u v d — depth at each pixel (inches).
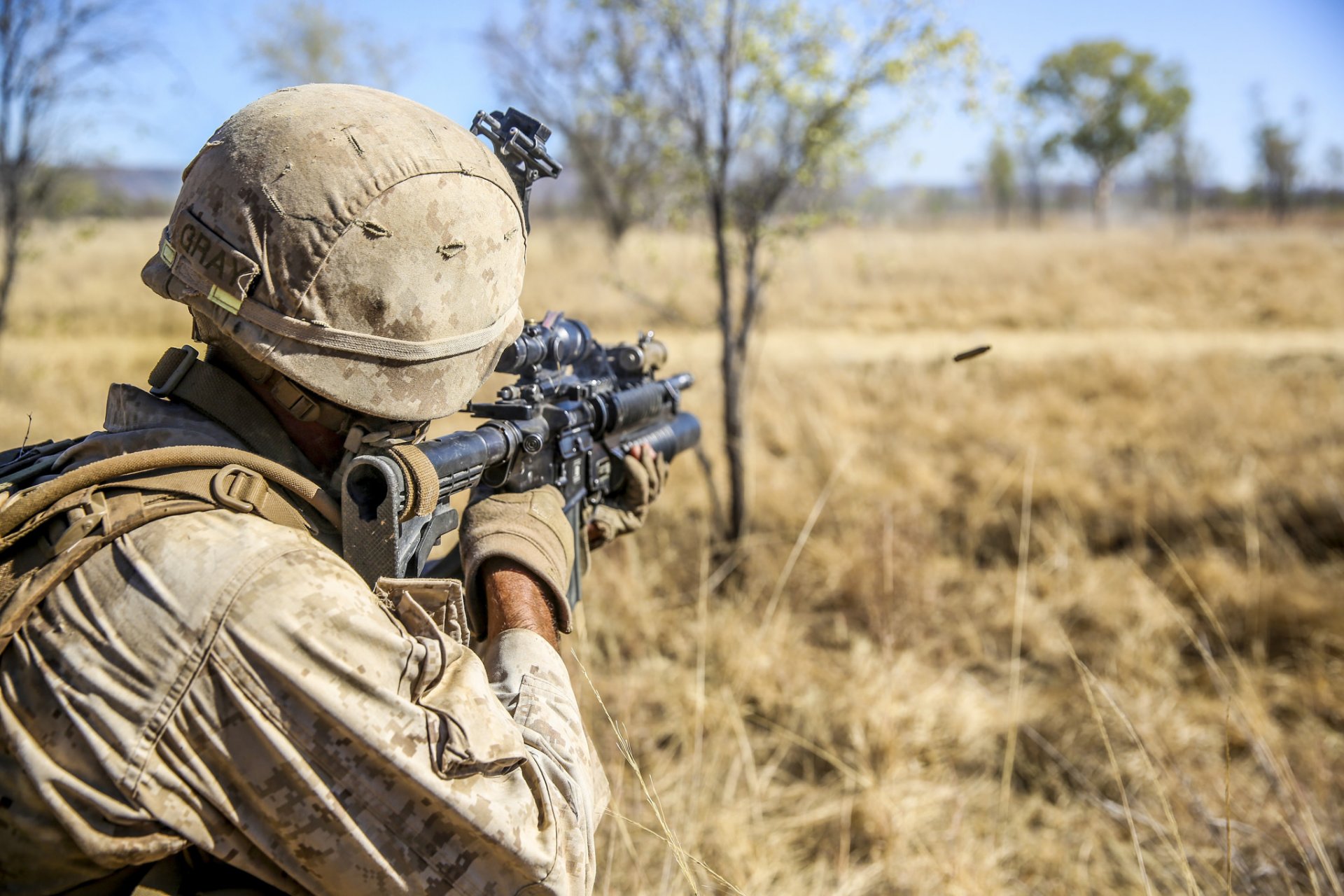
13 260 340.8
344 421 48.7
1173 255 824.3
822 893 117.0
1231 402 314.2
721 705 145.6
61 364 392.5
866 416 312.3
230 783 38.5
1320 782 132.7
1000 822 132.7
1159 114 1831.9
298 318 44.9
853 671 160.1
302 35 615.8
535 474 64.7
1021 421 300.8
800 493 233.6
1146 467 255.4
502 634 54.7
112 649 38.5
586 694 134.8
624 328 488.7
